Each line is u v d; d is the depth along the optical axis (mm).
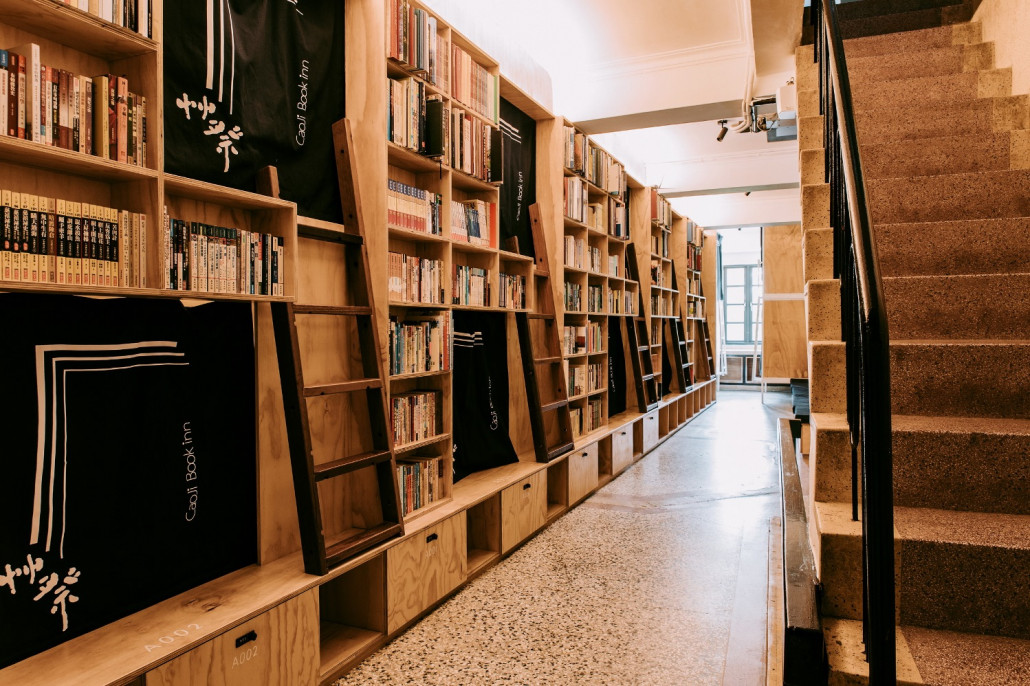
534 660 2348
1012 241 2412
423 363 2924
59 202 1513
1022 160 2799
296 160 2459
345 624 2527
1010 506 1777
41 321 1639
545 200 4496
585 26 4352
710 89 4766
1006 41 3252
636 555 3484
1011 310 2219
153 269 1738
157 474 1926
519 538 3588
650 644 2467
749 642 2475
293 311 2215
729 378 13523
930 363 2045
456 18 3469
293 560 2297
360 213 2652
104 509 1777
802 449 4414
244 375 2229
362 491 2732
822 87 3203
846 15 4359
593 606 2822
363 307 2553
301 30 2465
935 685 1333
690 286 9422
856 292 1695
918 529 1645
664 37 4543
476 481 3479
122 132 1664
